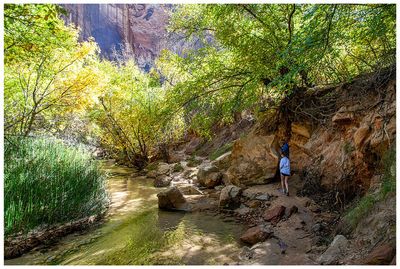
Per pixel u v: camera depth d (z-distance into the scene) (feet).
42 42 24.17
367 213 15.61
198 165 53.21
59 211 23.58
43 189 23.27
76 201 24.99
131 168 62.44
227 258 17.07
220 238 20.75
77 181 26.30
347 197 22.91
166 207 29.25
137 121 56.39
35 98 33.06
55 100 34.14
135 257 18.12
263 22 29.19
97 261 17.83
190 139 79.46
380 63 22.02
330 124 28.58
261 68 29.04
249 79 31.96
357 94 24.77
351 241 14.75
